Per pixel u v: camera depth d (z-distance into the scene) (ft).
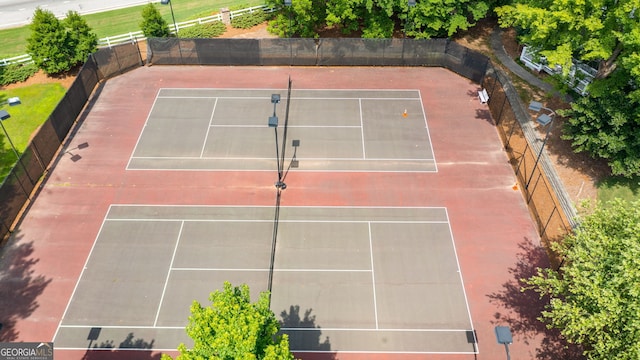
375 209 82.64
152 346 64.90
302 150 93.66
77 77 100.83
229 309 44.55
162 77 112.98
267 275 72.90
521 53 114.21
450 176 88.48
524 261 74.59
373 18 117.29
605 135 78.95
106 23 136.46
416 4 111.14
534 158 88.48
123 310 68.74
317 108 103.65
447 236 78.38
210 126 99.04
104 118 101.09
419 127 99.04
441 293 70.59
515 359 63.16
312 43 112.88
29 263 74.49
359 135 97.14
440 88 109.70
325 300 69.67
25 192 83.35
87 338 65.67
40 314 68.18
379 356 63.72
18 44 127.85
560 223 77.25
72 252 76.07
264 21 133.80
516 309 68.49
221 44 113.29
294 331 65.98
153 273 73.26
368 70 115.65
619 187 81.71
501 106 99.66
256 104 104.53
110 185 86.74
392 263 74.54
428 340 65.31
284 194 85.10
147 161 91.40
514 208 82.79
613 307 48.06
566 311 52.54
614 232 55.52
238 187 86.43
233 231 79.20
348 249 76.48
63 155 92.38
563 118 94.68
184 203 83.61
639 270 47.34
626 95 77.36
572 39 77.05
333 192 85.46
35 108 106.93
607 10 74.08
